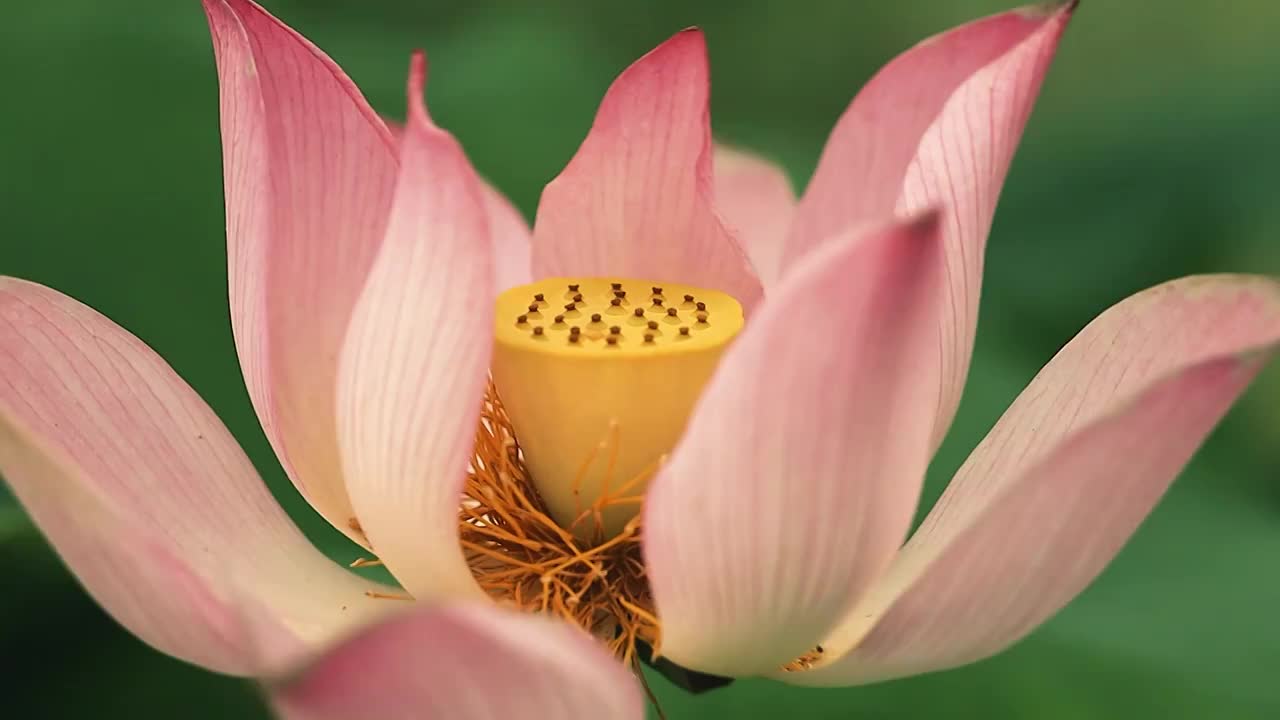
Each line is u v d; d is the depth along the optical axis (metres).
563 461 0.52
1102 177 0.68
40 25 0.63
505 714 0.46
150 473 0.53
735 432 0.47
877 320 0.46
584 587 0.53
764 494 0.47
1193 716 0.56
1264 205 0.66
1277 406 0.62
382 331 0.49
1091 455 0.47
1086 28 0.81
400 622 0.44
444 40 0.73
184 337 0.62
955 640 0.49
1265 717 0.56
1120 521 0.48
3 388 0.51
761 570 0.48
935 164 0.51
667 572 0.48
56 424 0.52
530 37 0.72
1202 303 0.52
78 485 0.47
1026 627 0.49
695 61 0.54
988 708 0.57
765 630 0.49
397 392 0.49
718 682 0.51
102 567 0.48
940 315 0.51
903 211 0.50
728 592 0.48
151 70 0.63
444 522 0.49
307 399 0.54
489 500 0.54
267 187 0.51
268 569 0.53
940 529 0.53
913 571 0.53
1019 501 0.47
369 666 0.45
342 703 0.45
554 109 0.68
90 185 0.62
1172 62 0.80
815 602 0.48
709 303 0.53
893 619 0.48
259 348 0.52
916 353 0.46
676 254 0.56
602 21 0.88
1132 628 0.58
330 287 0.54
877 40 0.90
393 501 0.50
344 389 0.50
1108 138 0.70
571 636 0.45
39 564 0.54
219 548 0.53
